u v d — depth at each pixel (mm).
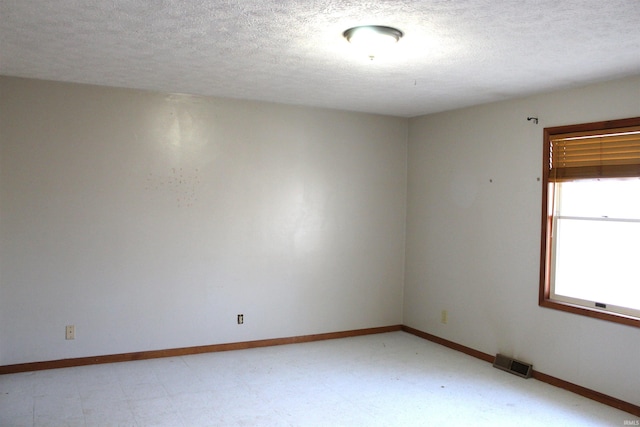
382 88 4328
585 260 4102
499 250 4727
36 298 4270
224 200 4957
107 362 4535
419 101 4855
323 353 5020
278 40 3047
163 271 4727
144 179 4621
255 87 4410
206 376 4277
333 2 2422
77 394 3814
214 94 4762
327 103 5105
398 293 5887
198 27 2836
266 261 5176
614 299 3896
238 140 4996
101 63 3668
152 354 4707
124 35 3006
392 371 4523
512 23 2666
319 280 5457
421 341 5520
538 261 4359
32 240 4242
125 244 4570
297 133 5281
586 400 3914
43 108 4246
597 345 3904
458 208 5188
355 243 5641
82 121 4379
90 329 4469
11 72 3986
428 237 5578
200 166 4844
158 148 4668
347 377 4340
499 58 3330
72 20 2758
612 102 3812
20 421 3334
